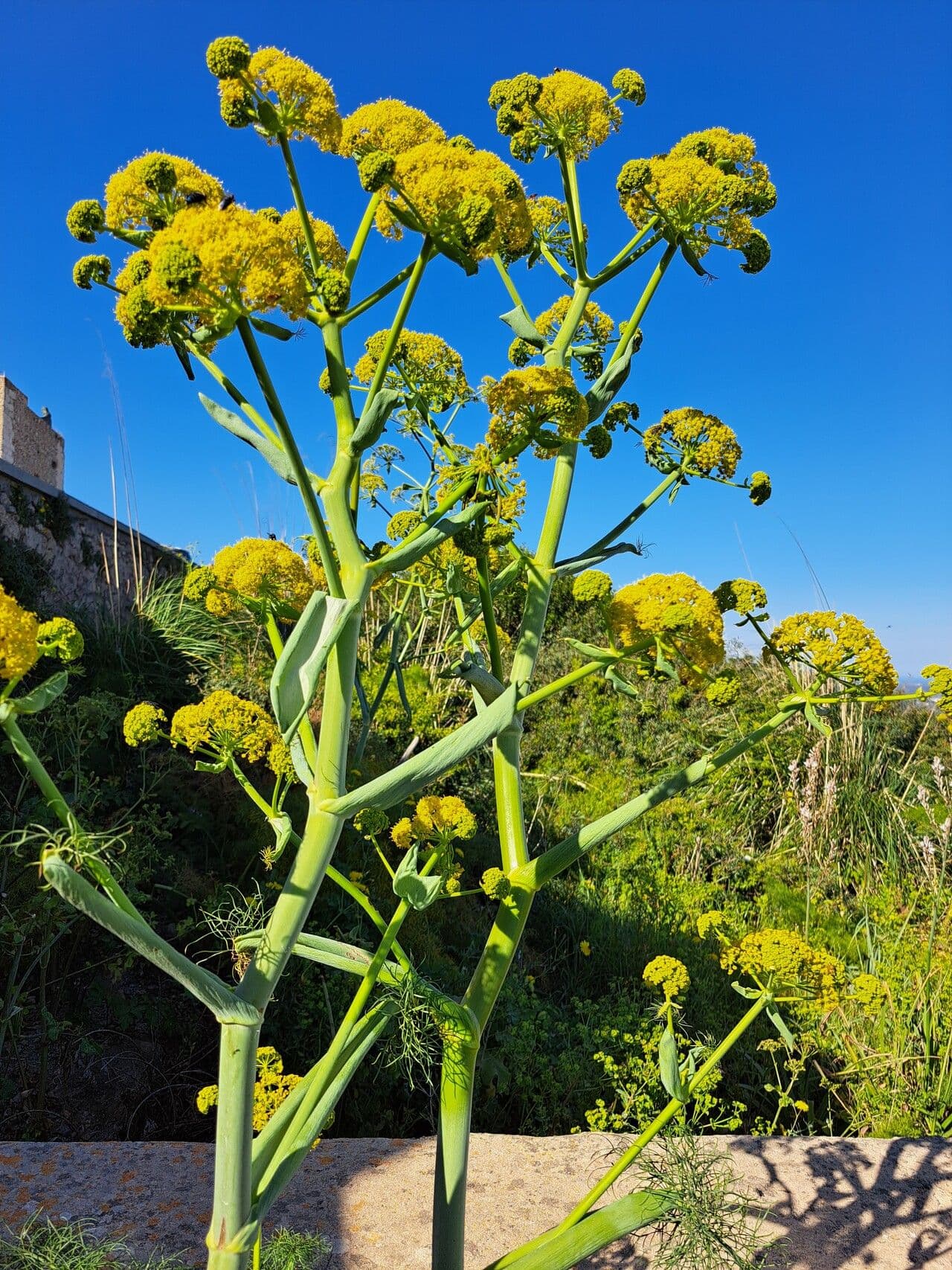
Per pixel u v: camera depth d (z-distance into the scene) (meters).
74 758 4.29
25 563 7.26
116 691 6.25
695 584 1.68
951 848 6.47
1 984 3.79
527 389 1.50
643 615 1.63
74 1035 3.83
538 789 7.50
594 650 1.68
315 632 1.26
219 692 1.52
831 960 1.88
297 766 1.34
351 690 1.32
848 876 6.67
